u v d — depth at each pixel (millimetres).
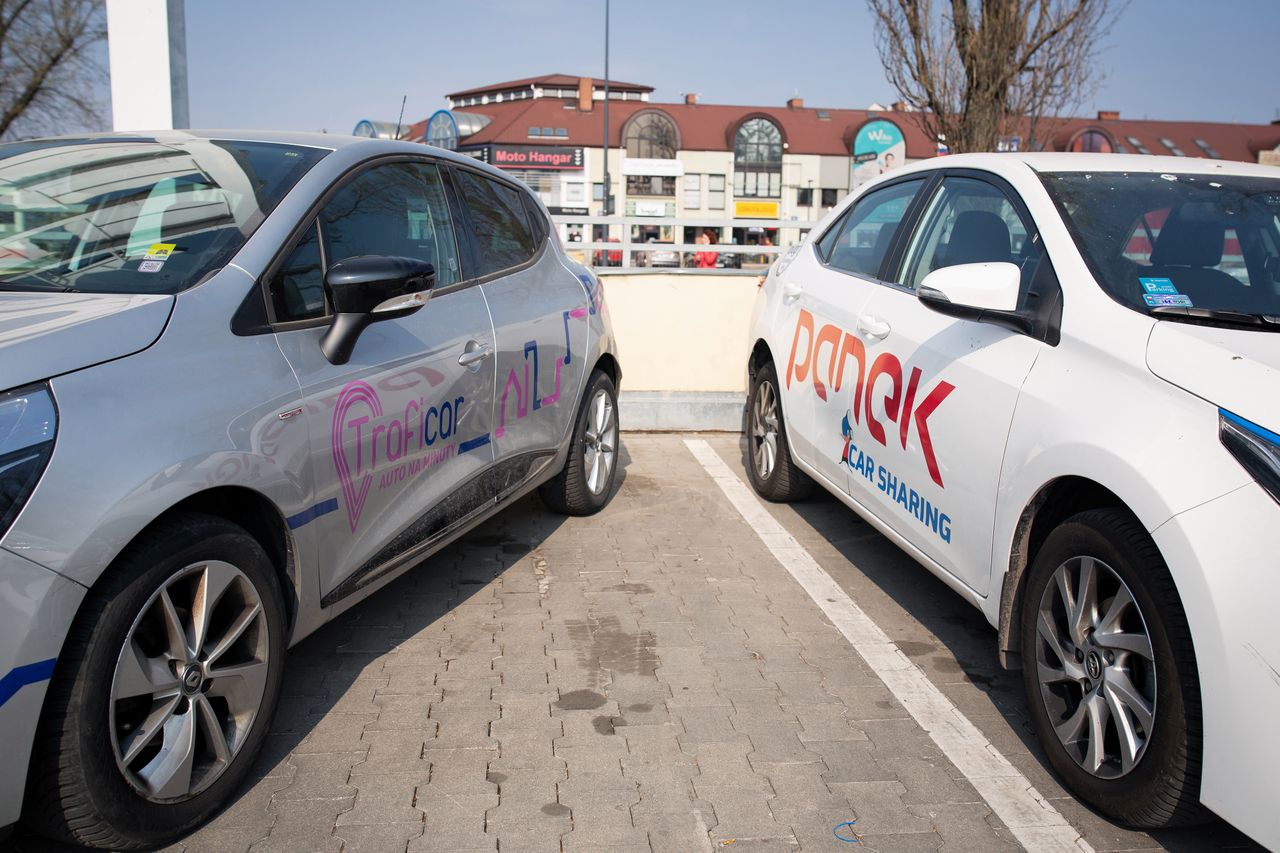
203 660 2498
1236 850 2570
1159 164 3834
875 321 4145
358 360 3145
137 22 6773
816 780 2869
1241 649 2199
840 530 5238
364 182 3494
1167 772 2379
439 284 3834
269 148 3420
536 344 4414
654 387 7730
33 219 3023
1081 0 11281
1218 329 2773
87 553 2135
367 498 3184
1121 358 2762
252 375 2697
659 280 7645
